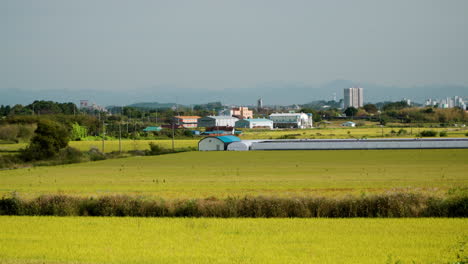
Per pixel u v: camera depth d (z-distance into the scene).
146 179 87.06
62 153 133.38
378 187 68.31
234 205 46.69
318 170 97.50
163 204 47.69
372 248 35.03
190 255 33.72
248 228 41.25
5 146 168.88
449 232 38.91
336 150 148.75
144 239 38.25
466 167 97.31
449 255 33.25
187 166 111.81
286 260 32.44
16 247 36.28
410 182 74.38
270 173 93.81
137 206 47.78
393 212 44.91
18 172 103.38
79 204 48.84
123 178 89.25
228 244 36.50
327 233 39.25
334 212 45.56
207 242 37.19
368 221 43.12
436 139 152.38
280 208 46.03
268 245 36.16
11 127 193.88
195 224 43.06
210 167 108.50
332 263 31.75
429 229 39.84
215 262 32.06
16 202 49.59
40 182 84.19
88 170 106.12
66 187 76.12
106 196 49.97
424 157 120.38
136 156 142.25
